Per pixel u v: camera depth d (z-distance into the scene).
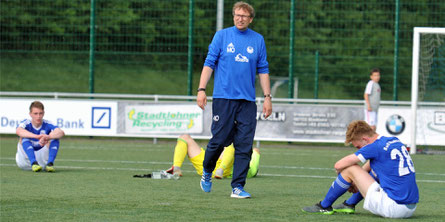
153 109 47.69
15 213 16.02
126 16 62.53
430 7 65.94
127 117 47.69
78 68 75.25
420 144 45.12
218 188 22.34
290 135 46.97
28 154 26.83
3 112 47.78
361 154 16.03
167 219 15.34
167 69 72.00
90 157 36.03
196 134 47.31
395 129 45.97
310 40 72.69
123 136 47.66
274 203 18.62
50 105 47.81
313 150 45.34
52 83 74.31
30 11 63.19
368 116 44.00
